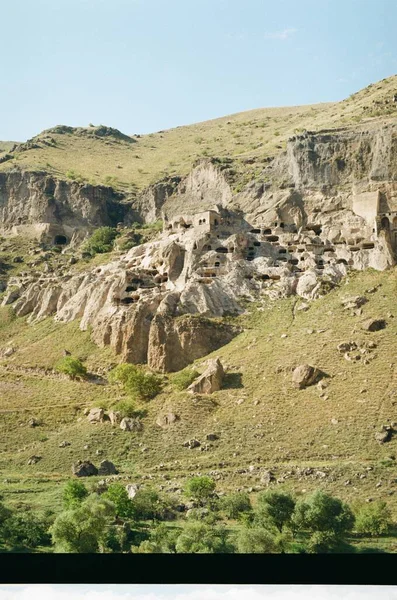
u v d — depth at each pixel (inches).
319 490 4099.4
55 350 6604.3
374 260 6756.9
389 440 4825.3
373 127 7800.2
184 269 6953.7
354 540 3838.6
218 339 6259.8
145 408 5551.2
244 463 4842.5
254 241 7258.9
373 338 5748.0
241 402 5438.0
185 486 4542.3
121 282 6879.9
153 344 6161.4
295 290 6678.2
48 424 5526.6
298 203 7504.9
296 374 5487.2
